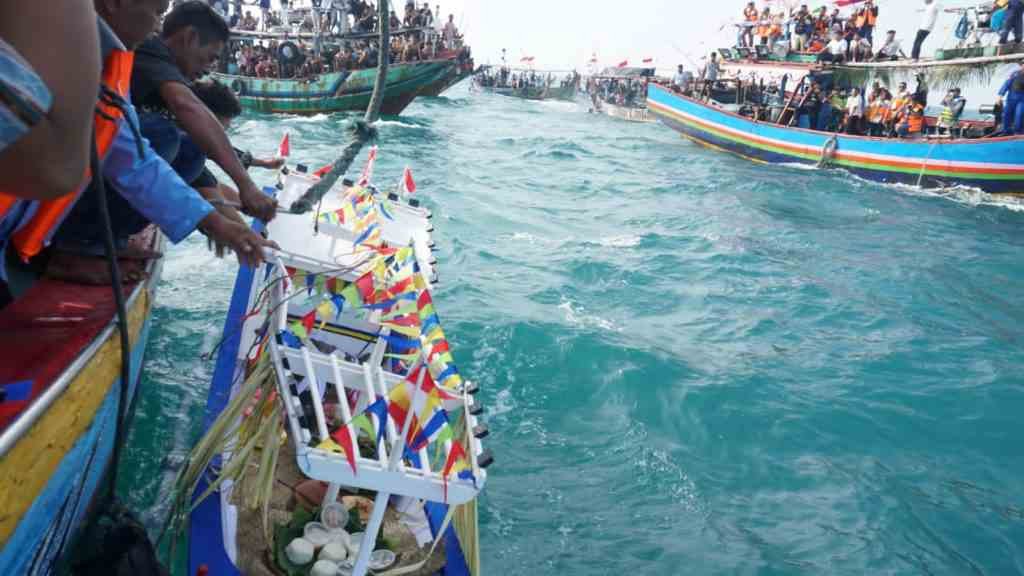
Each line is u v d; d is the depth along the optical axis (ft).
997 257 50.60
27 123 4.10
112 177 10.09
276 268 15.31
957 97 77.51
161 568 12.46
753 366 29.40
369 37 98.78
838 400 27.43
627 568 18.11
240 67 101.81
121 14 9.84
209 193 15.33
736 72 105.91
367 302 13.39
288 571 13.08
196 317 26.99
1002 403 28.30
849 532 20.39
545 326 30.60
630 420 24.68
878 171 78.02
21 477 8.03
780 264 44.21
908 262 47.42
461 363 27.02
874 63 83.20
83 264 13.15
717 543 19.39
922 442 25.48
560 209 54.49
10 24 4.15
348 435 11.39
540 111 153.07
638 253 43.65
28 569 9.44
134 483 17.63
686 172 77.46
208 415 16.69
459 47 146.20
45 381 9.16
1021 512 22.04
